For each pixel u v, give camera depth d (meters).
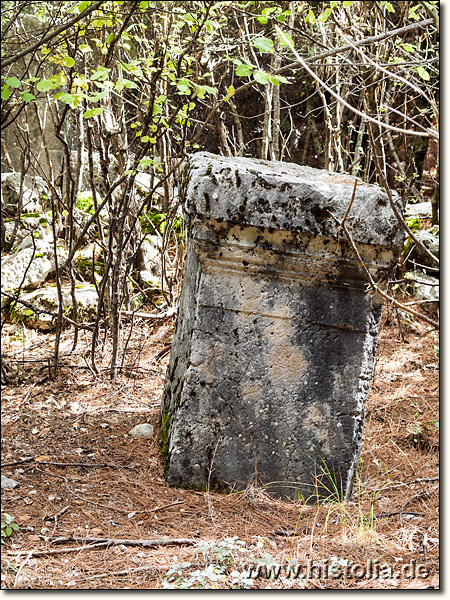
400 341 5.73
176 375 3.55
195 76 5.57
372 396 4.79
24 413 4.00
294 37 6.14
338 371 3.30
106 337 5.13
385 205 3.15
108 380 4.65
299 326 3.25
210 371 3.22
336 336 3.28
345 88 6.28
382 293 2.74
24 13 5.40
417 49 5.12
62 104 6.54
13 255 5.70
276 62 5.78
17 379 4.52
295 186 3.07
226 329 3.21
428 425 4.27
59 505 3.00
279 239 3.12
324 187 3.11
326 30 5.72
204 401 3.24
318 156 8.48
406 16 4.62
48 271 5.91
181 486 3.28
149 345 5.39
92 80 3.52
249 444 3.29
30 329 5.43
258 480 3.31
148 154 6.85
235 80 7.75
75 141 7.60
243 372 3.24
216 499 3.21
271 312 3.22
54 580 2.46
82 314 5.54
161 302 5.98
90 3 3.21
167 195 6.17
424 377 5.11
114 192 6.39
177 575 2.54
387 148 7.48
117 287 4.57
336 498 3.35
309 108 8.48
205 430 3.26
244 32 5.81
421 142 8.24
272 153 6.14
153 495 3.17
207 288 3.16
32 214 6.39
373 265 3.21
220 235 3.09
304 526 3.04
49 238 6.13
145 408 4.26
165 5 5.02
